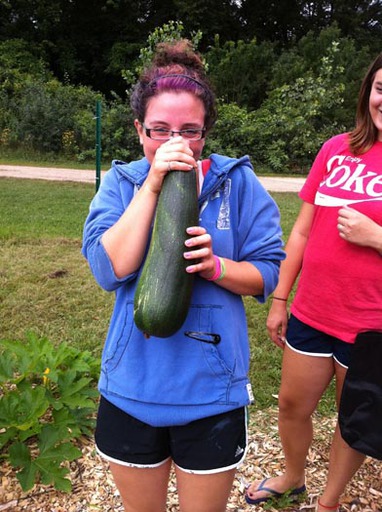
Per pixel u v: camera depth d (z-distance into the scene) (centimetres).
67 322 495
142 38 3525
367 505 266
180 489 176
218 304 164
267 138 2108
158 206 147
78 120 2100
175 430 169
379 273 202
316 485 281
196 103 153
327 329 216
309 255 219
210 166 170
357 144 209
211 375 164
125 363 167
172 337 163
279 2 3778
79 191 1308
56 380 311
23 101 2166
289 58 2880
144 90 157
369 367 199
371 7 4006
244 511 262
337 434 231
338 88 2295
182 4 3397
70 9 3456
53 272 623
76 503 264
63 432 281
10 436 280
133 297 166
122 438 175
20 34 3366
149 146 160
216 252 164
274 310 250
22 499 265
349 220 198
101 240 160
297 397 235
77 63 3481
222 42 3741
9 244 741
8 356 323
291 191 1500
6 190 1257
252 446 312
